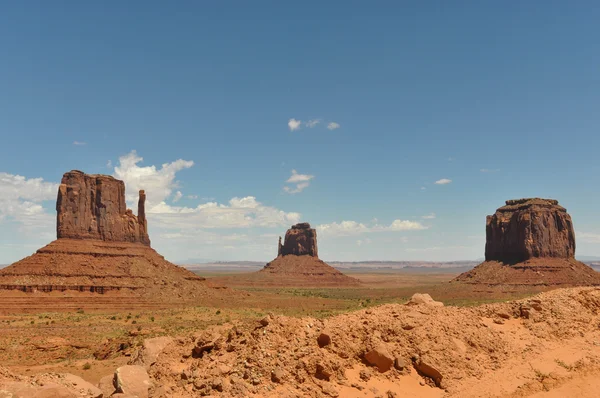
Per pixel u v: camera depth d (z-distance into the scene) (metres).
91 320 115.38
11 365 74.44
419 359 37.00
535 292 174.25
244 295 178.88
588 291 54.50
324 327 37.69
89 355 81.38
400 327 39.62
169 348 39.59
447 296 176.50
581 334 46.88
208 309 136.00
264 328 36.62
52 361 77.94
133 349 78.38
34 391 28.06
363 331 38.34
